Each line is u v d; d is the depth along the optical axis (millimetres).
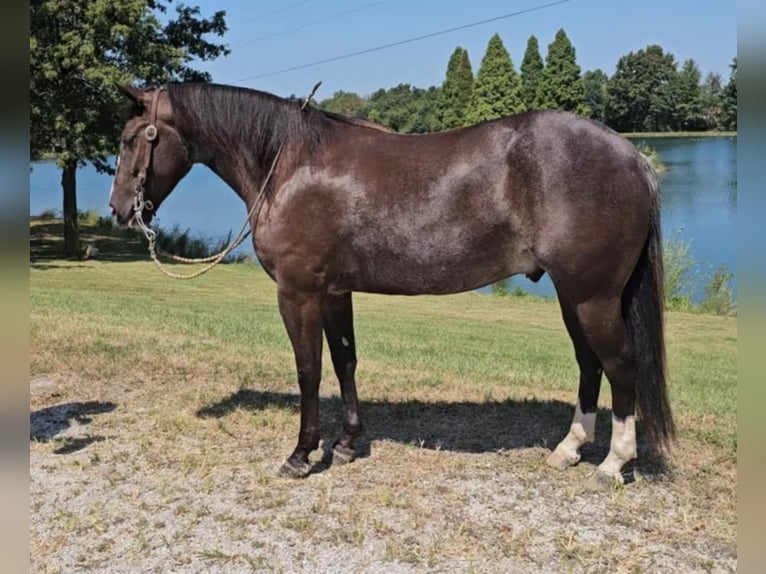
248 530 3381
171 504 3666
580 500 3641
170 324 8883
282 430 4758
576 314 3551
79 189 42188
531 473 3977
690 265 15961
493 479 3906
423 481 3893
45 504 3676
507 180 3453
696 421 5008
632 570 2996
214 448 4430
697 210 27188
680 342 10477
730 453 4277
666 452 3992
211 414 5074
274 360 6707
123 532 3381
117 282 15320
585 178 3352
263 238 3824
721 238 21609
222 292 14289
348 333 4145
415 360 7398
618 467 3725
